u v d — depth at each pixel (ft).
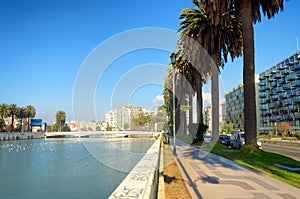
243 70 57.31
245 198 22.74
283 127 219.41
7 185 57.06
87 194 41.39
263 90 325.21
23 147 179.01
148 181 15.33
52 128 366.22
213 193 24.21
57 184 52.34
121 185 14.19
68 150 136.67
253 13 62.44
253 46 56.70
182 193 24.00
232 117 379.55
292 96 270.26
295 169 37.88
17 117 366.84
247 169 38.27
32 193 49.19
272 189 26.11
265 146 109.19
